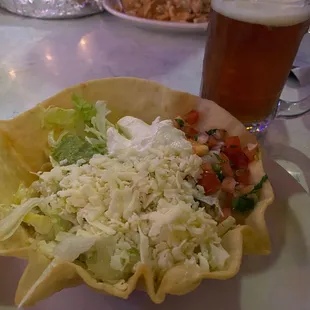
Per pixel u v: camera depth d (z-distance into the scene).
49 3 0.53
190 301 0.22
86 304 0.21
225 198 0.26
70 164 0.26
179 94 0.29
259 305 0.22
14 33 0.49
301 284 0.23
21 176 0.26
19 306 0.19
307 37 0.50
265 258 0.24
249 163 0.27
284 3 0.27
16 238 0.22
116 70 0.44
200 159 0.25
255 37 0.28
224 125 0.29
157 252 0.22
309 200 0.27
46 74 0.42
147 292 0.20
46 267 0.20
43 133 0.28
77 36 0.50
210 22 0.31
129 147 0.26
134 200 0.23
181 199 0.24
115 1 0.53
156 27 0.50
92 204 0.23
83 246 0.21
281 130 0.35
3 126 0.26
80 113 0.28
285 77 0.32
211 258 0.22
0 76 0.41
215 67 0.31
